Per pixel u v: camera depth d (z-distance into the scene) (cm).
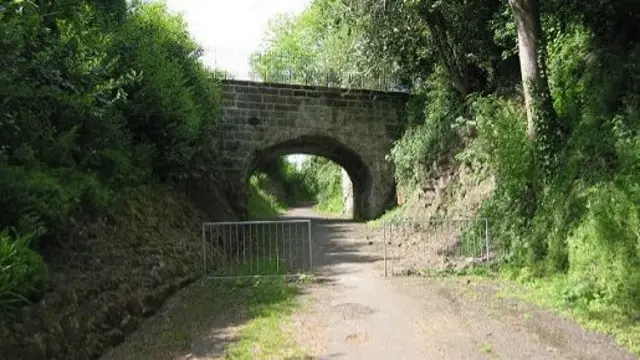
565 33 1212
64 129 778
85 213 757
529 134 1105
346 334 670
